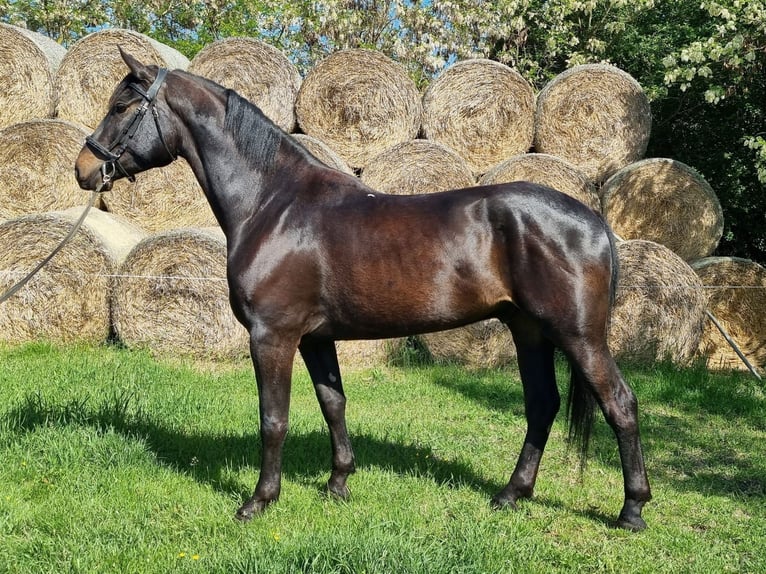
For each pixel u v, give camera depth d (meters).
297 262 3.52
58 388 5.65
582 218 3.34
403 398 6.24
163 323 7.30
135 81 3.79
